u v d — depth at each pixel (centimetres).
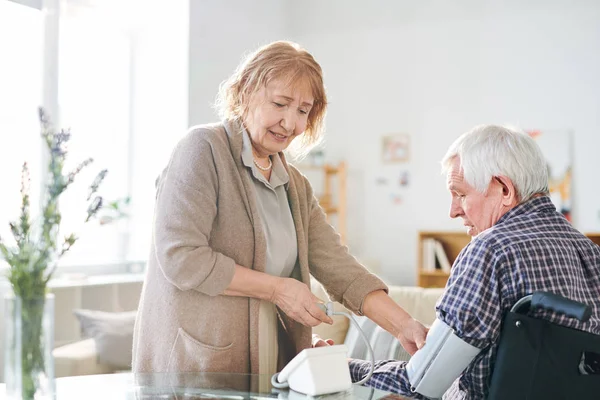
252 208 155
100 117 447
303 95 156
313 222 179
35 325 113
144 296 157
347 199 609
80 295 336
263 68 154
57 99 355
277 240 161
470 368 145
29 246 116
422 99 582
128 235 433
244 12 526
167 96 457
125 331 341
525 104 546
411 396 153
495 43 557
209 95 473
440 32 577
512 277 138
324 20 616
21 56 339
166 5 459
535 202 149
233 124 159
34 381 113
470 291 138
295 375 135
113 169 452
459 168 154
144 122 463
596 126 523
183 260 145
